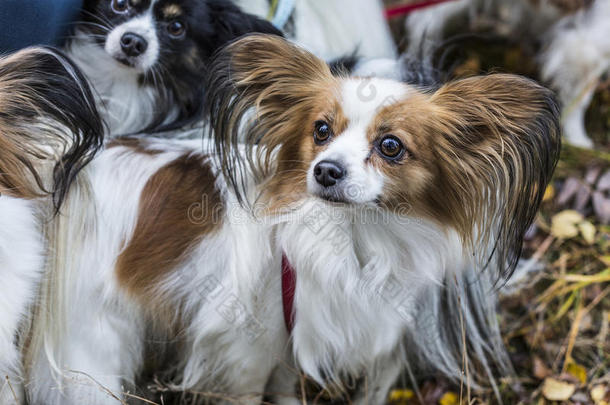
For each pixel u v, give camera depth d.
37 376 0.80
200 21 0.87
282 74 0.75
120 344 0.81
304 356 0.81
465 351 0.85
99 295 0.80
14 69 0.72
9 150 0.72
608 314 0.96
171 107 0.90
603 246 1.01
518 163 0.73
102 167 0.81
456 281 0.83
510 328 0.95
